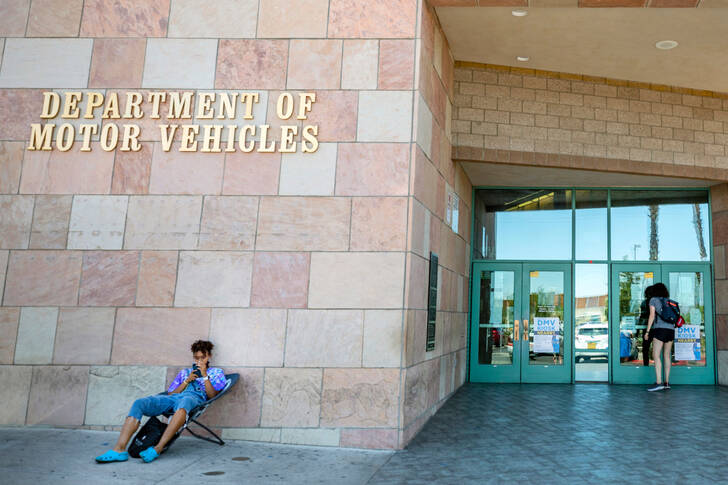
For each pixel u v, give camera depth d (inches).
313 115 244.5
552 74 372.2
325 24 249.9
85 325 239.5
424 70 253.6
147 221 243.9
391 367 226.2
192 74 252.5
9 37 261.6
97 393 235.1
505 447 219.3
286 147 242.7
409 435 231.8
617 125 375.9
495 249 428.8
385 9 248.8
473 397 336.8
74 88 256.7
